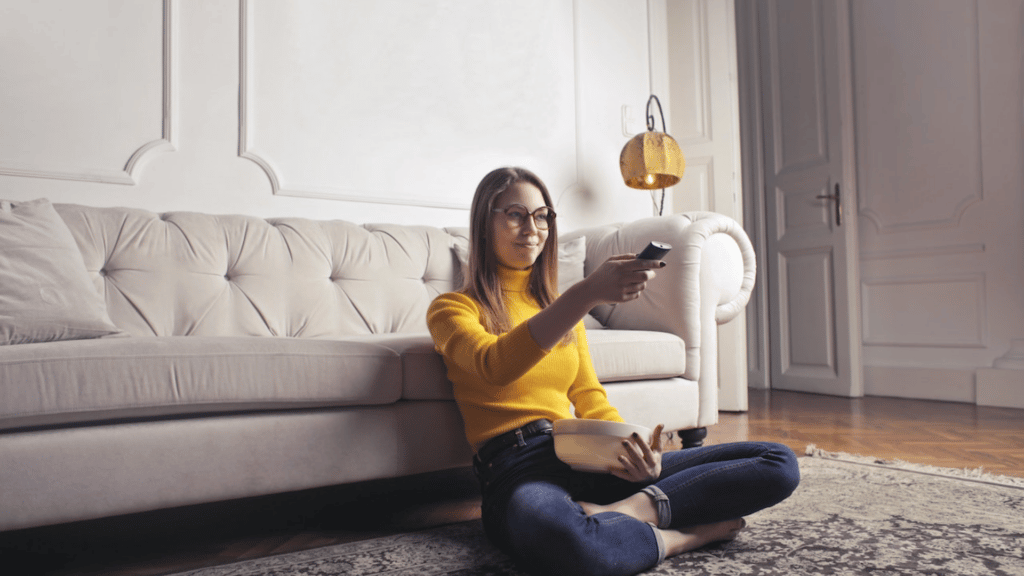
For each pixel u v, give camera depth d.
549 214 1.19
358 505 1.54
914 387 3.44
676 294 1.87
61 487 1.02
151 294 1.66
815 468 1.74
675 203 3.47
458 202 2.66
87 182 1.92
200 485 1.12
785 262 3.99
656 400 1.75
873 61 3.70
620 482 1.12
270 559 1.10
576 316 0.93
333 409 1.26
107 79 1.97
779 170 4.03
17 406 1.00
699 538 1.05
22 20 1.86
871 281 3.67
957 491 1.48
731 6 3.38
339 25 2.42
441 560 1.08
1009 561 1.01
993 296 3.21
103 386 1.06
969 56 3.32
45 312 1.26
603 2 3.24
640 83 3.36
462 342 1.05
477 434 1.13
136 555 1.20
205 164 2.12
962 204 3.32
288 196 2.26
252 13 2.22
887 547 1.08
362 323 1.94
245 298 1.78
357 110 2.44
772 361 4.05
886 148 3.63
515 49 2.90
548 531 0.90
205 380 1.13
